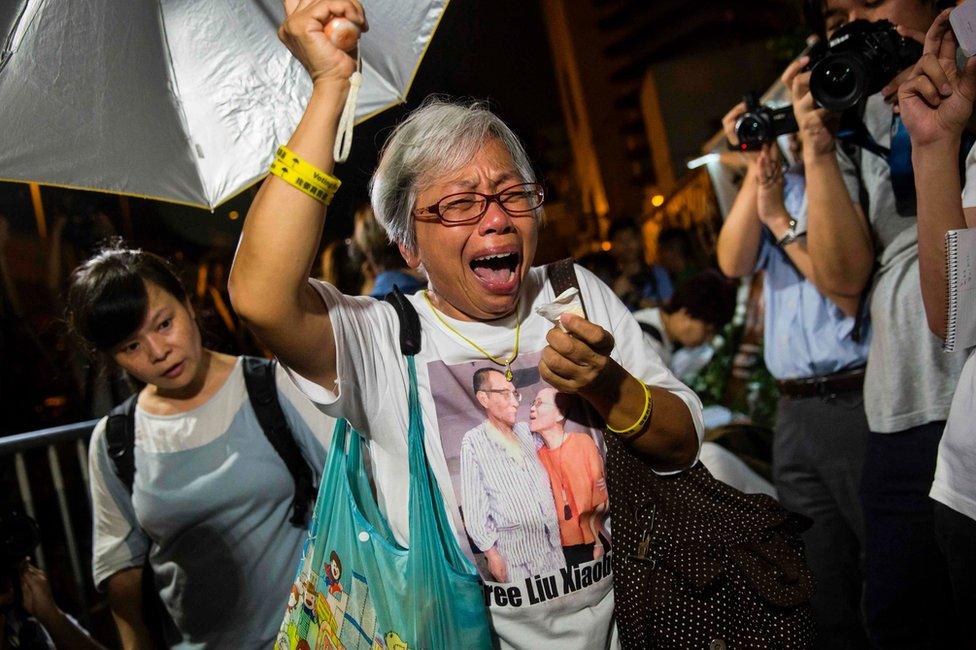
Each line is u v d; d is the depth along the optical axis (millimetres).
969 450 1680
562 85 23766
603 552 1562
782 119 2650
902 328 2207
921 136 1684
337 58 1298
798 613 1563
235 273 1318
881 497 2273
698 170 8359
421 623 1401
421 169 1500
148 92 1826
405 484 1518
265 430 2098
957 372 2135
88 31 1706
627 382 1508
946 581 2207
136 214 4664
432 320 1604
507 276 1520
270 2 1812
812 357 2760
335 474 1544
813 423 2785
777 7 15938
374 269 3178
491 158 1496
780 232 2746
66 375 3969
